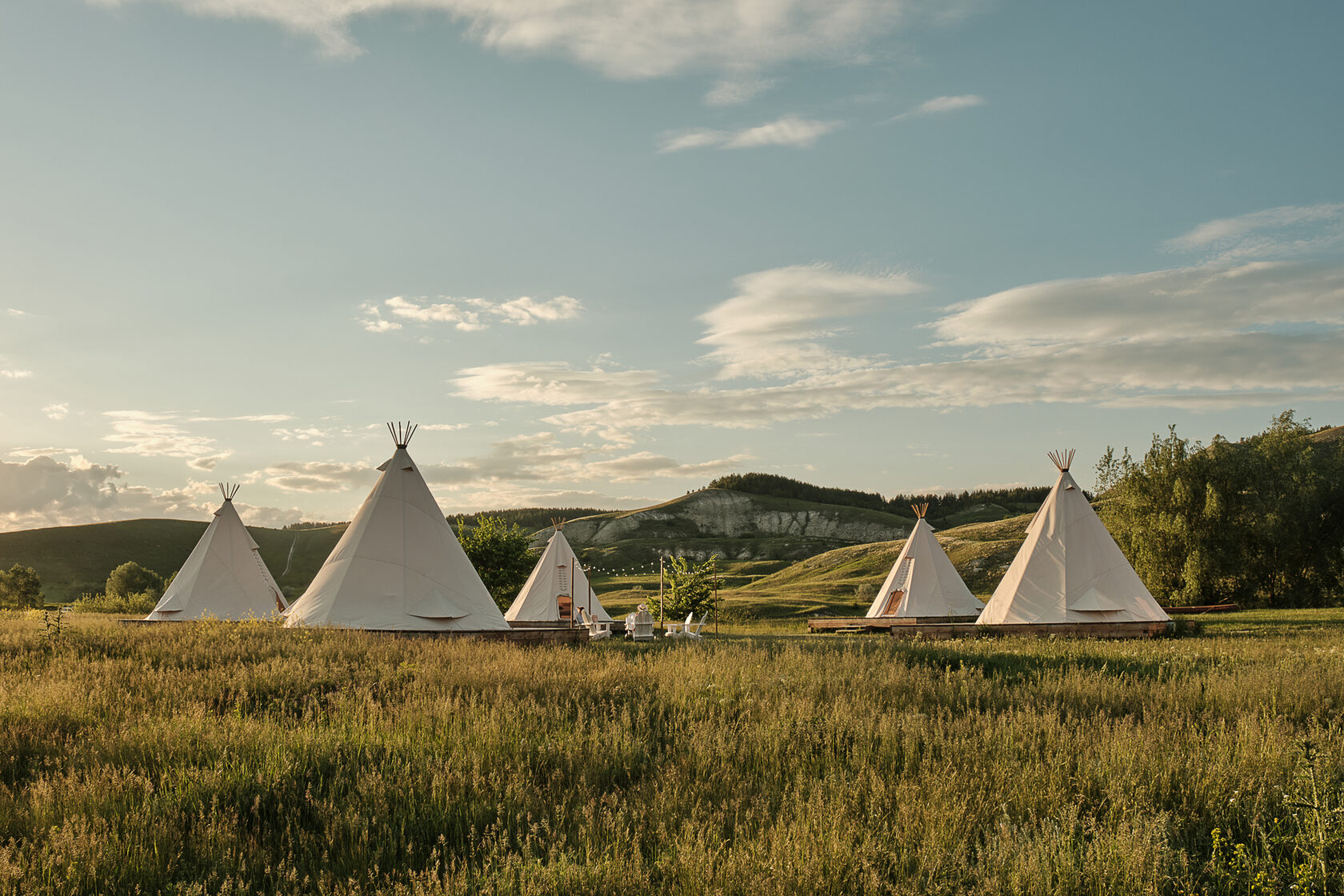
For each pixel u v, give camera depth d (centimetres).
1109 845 462
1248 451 3975
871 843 473
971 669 1248
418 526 2264
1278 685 969
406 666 1136
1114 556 2472
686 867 449
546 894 429
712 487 17975
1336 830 477
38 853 473
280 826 556
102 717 809
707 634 3170
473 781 595
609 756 687
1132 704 920
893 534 14550
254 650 1281
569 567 3669
